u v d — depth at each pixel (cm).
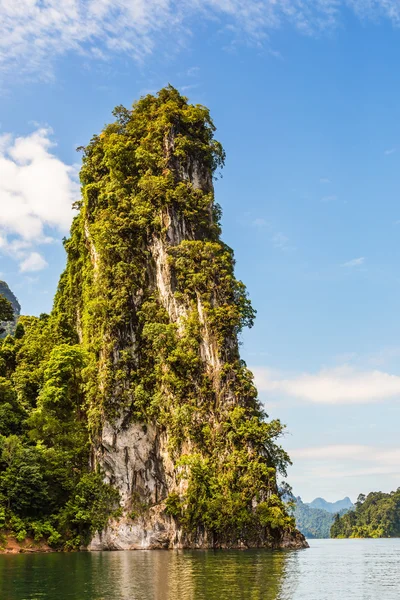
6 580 4216
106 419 8844
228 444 8650
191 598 3388
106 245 9769
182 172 10969
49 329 10794
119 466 8731
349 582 4453
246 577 4400
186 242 9975
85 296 10112
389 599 3622
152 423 8994
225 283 9831
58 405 9162
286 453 8925
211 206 11144
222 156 11619
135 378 9162
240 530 8281
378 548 11025
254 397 9256
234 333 9638
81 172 11238
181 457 8431
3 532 7425
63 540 7925
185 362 9044
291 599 3484
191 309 9525
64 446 8781
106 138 11238
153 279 9962
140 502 8625
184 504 8288
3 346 10781
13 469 7738
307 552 8106
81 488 8300
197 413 8800
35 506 7812
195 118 11456
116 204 10406
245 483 8350
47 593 3575
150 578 4306
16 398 9494
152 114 11462
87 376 9175
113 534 8206
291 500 8775
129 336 9406
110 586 3872
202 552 7344
